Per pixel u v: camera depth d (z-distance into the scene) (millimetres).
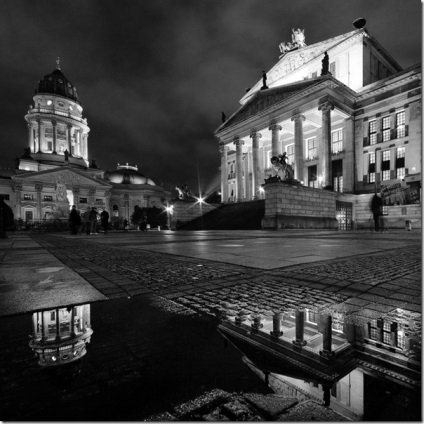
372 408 837
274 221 22656
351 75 38500
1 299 2295
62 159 82375
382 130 33125
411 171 30078
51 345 1389
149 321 1775
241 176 44156
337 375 1077
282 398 906
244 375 1076
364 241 9594
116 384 1013
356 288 2668
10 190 69125
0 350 1313
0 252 6551
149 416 816
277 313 1947
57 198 45094
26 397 921
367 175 34219
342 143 37594
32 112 80562
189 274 3420
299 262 4383
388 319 1823
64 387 985
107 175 102625
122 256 5465
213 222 34125
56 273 3557
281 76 47562
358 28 38938
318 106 32688
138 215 66688
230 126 45094
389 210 29484
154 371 1110
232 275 3336
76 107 89000
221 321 1778
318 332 1586
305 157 42281
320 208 26906
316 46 42594
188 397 918
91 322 1751
